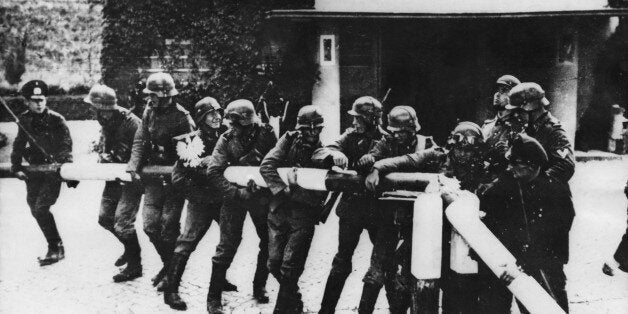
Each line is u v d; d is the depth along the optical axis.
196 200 4.29
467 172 3.82
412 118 3.92
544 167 3.94
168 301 4.27
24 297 4.43
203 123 4.51
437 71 10.92
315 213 4.00
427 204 3.49
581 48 10.57
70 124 8.82
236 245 4.16
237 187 4.13
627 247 4.70
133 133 5.06
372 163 3.78
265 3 9.61
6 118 9.70
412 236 3.66
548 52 10.70
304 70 9.88
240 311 4.18
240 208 4.12
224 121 4.54
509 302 3.78
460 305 3.68
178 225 4.70
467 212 3.51
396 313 3.89
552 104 10.65
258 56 9.70
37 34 9.79
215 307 4.13
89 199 7.64
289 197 3.93
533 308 3.42
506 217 3.86
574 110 10.54
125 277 4.87
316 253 5.56
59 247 5.38
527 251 3.85
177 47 9.58
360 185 3.81
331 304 3.90
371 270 3.79
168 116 4.60
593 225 6.09
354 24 10.35
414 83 10.91
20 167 5.16
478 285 3.71
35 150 5.20
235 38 9.59
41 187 5.22
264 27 9.71
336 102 10.11
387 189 3.78
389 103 10.96
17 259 5.35
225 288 4.62
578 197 7.21
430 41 10.80
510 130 4.14
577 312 4.07
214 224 6.73
